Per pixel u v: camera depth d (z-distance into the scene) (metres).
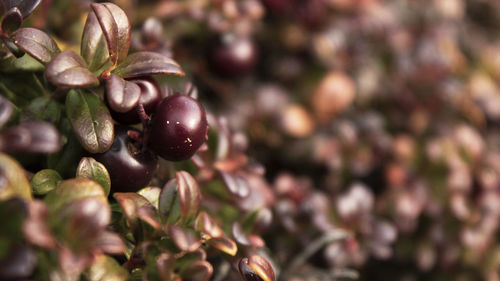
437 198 0.27
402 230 0.26
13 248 0.15
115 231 0.17
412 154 0.29
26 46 0.16
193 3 0.24
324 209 0.23
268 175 0.29
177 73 0.17
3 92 0.17
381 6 0.34
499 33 0.44
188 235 0.16
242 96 0.28
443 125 0.31
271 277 0.17
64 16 0.20
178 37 0.24
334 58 0.30
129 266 0.17
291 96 0.30
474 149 0.29
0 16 0.17
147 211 0.16
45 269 0.15
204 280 0.16
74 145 0.17
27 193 0.15
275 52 0.30
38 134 0.15
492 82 0.37
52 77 0.16
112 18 0.17
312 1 0.29
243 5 0.24
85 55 0.17
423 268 0.26
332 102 0.29
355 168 0.28
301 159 0.28
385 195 0.27
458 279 0.27
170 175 0.19
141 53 0.17
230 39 0.24
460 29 0.41
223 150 0.20
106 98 0.17
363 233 0.23
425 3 0.38
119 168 0.17
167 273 0.16
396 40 0.33
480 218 0.27
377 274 0.28
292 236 0.23
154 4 0.24
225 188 0.20
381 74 0.32
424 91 0.32
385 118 0.32
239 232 0.19
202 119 0.17
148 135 0.17
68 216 0.15
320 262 0.23
